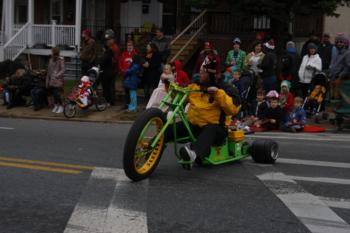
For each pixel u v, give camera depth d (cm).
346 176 859
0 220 629
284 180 819
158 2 2912
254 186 780
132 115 1642
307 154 1048
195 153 802
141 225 607
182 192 741
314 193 751
